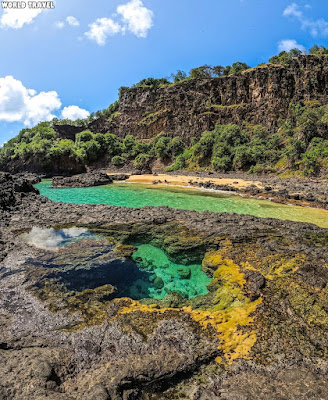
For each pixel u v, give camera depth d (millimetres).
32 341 7488
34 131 79188
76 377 6414
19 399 5555
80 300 9609
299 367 6641
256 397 5762
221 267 11547
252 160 45781
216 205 25766
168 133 66500
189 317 8539
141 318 8484
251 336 7633
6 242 14570
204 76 67188
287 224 17141
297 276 10227
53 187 41281
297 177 36500
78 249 13883
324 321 7949
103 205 22828
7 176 26625
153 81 78312
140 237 15992
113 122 78562
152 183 45094
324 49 59812
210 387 6285
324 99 50562
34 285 10461
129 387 6258
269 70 54562
